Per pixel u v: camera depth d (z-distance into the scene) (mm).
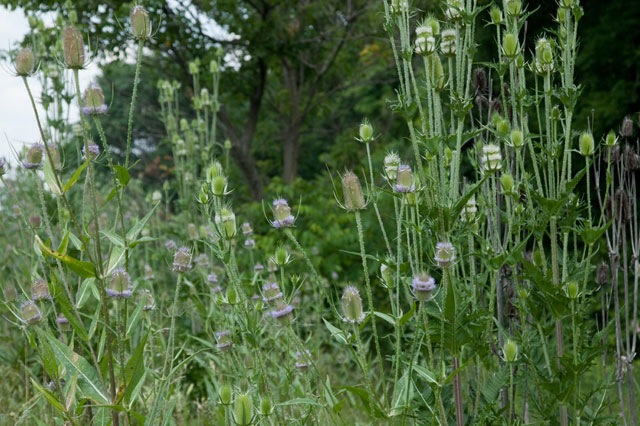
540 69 2732
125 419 2500
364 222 8992
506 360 2502
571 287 2547
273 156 18594
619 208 3129
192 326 5023
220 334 2785
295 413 3207
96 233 2141
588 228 2551
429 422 2434
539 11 7688
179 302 4535
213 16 13203
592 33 9047
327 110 16938
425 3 6590
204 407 4004
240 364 2824
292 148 15750
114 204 7062
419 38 2385
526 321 2990
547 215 2635
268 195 11859
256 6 13312
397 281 2191
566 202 2691
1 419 3414
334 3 13953
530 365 2623
